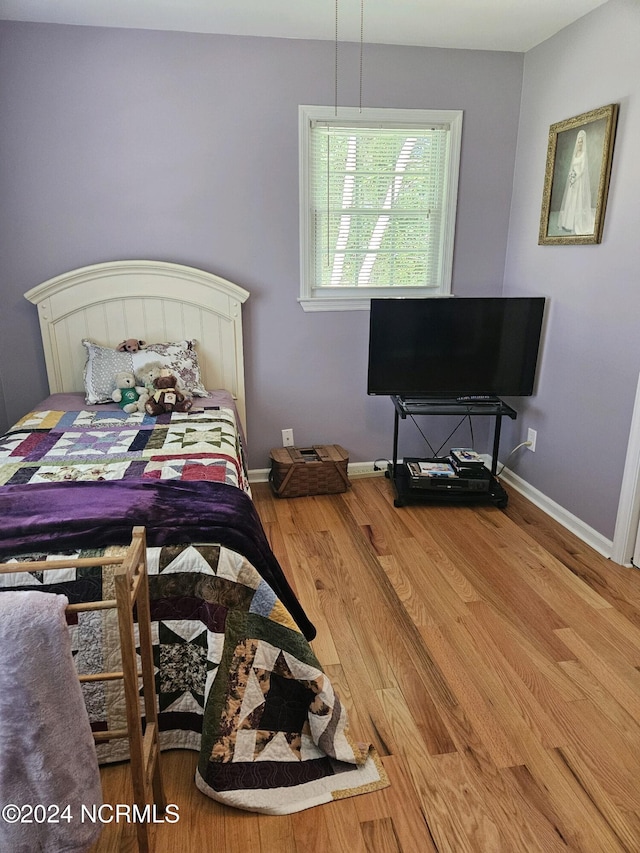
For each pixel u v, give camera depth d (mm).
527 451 3334
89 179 2924
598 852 1335
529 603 2301
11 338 3057
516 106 3219
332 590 2393
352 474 3652
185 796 1486
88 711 1515
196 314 3125
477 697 1808
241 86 2930
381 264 3375
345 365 3461
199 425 2566
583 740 1646
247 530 1671
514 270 3377
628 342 2459
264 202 3111
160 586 1508
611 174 2512
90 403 2861
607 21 2484
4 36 2684
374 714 1738
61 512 1622
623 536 2549
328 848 1349
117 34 2768
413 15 2639
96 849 1352
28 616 1017
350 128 3115
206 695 1504
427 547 2748
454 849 1343
